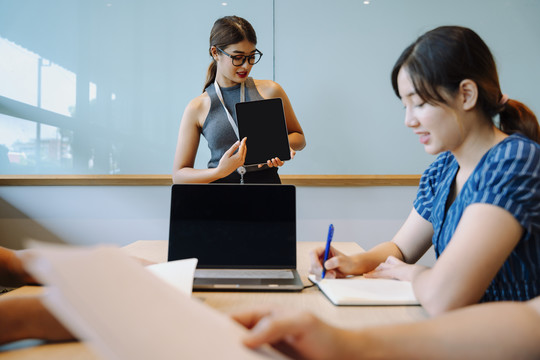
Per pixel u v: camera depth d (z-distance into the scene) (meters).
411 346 0.42
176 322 0.35
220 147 2.01
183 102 2.93
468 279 0.67
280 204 1.01
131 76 2.93
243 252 0.99
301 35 2.90
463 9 2.90
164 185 2.92
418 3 2.89
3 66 2.94
